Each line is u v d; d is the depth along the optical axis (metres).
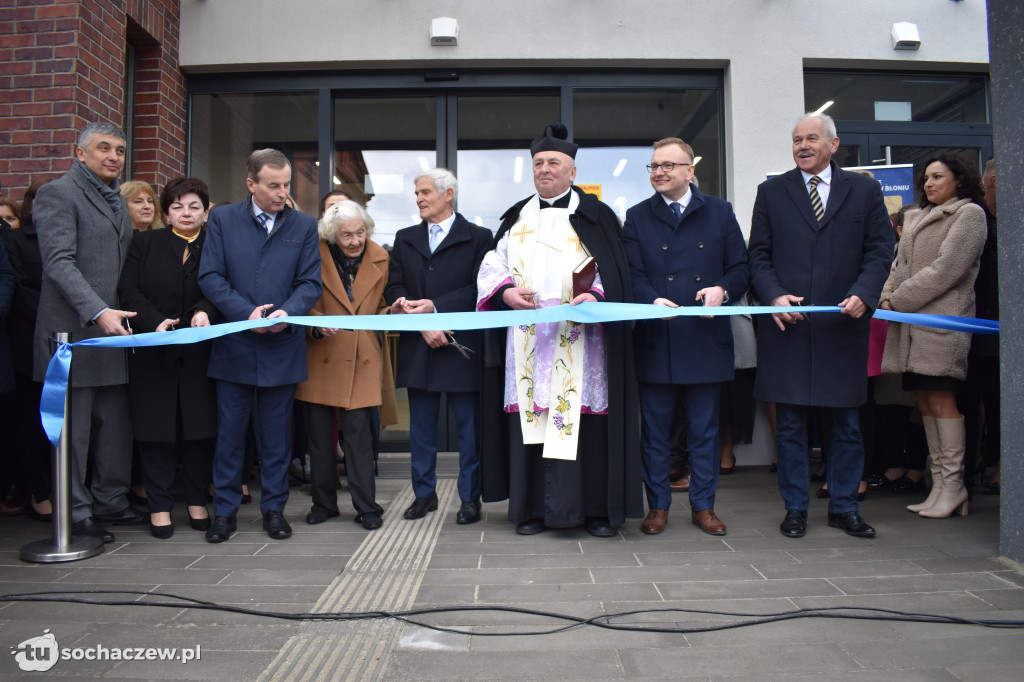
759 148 5.08
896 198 4.73
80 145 3.20
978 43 5.20
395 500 3.98
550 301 3.16
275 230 3.22
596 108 5.31
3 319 3.32
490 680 1.80
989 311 3.61
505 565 2.74
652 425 3.29
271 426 3.24
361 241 3.50
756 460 4.84
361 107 5.34
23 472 3.68
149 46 4.86
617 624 2.14
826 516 3.54
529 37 5.05
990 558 2.78
